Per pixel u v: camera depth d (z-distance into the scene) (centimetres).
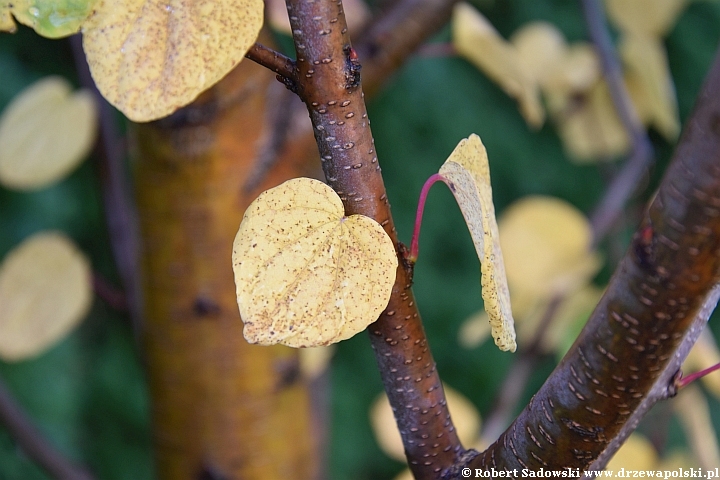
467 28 99
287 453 97
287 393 97
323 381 121
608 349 62
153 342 92
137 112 60
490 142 309
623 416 63
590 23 131
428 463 69
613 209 127
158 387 94
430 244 305
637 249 60
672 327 61
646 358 62
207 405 92
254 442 94
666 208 59
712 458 120
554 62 141
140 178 87
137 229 90
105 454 273
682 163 59
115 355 271
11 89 218
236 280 61
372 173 64
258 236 62
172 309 90
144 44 61
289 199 62
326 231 62
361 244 62
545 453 65
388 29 100
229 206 87
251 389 93
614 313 61
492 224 66
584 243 121
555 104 145
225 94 83
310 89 63
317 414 117
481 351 310
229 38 61
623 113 130
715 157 58
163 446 96
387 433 123
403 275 65
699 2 292
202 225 87
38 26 61
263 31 84
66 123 100
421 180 300
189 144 84
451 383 313
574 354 63
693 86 307
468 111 304
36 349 97
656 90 134
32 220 239
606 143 147
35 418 247
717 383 112
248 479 95
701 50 302
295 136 89
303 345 61
